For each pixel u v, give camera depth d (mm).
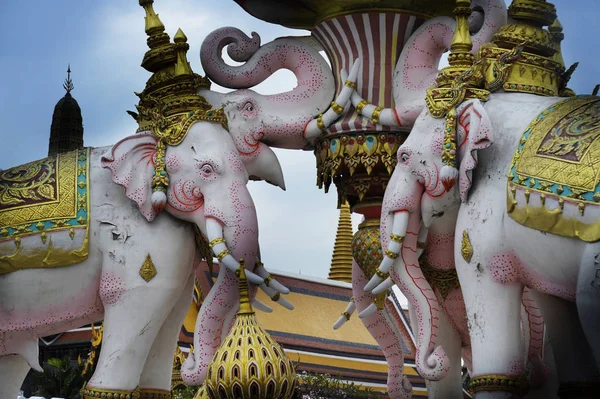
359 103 13156
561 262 10227
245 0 14141
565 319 11281
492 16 12898
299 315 23438
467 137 11312
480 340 10914
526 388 10867
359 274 13531
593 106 10695
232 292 12438
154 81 13008
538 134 10703
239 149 13242
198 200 12406
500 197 10867
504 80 11602
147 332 12227
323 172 13391
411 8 13391
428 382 12977
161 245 12305
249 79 13641
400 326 15984
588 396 11242
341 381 22828
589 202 9914
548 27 12742
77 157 12594
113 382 12094
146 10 13250
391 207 11930
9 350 12320
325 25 13648
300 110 13375
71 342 22141
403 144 11938
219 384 9836
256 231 12438
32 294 12172
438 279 12539
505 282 10836
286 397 9891
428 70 13148
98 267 12242
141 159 12406
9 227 12211
